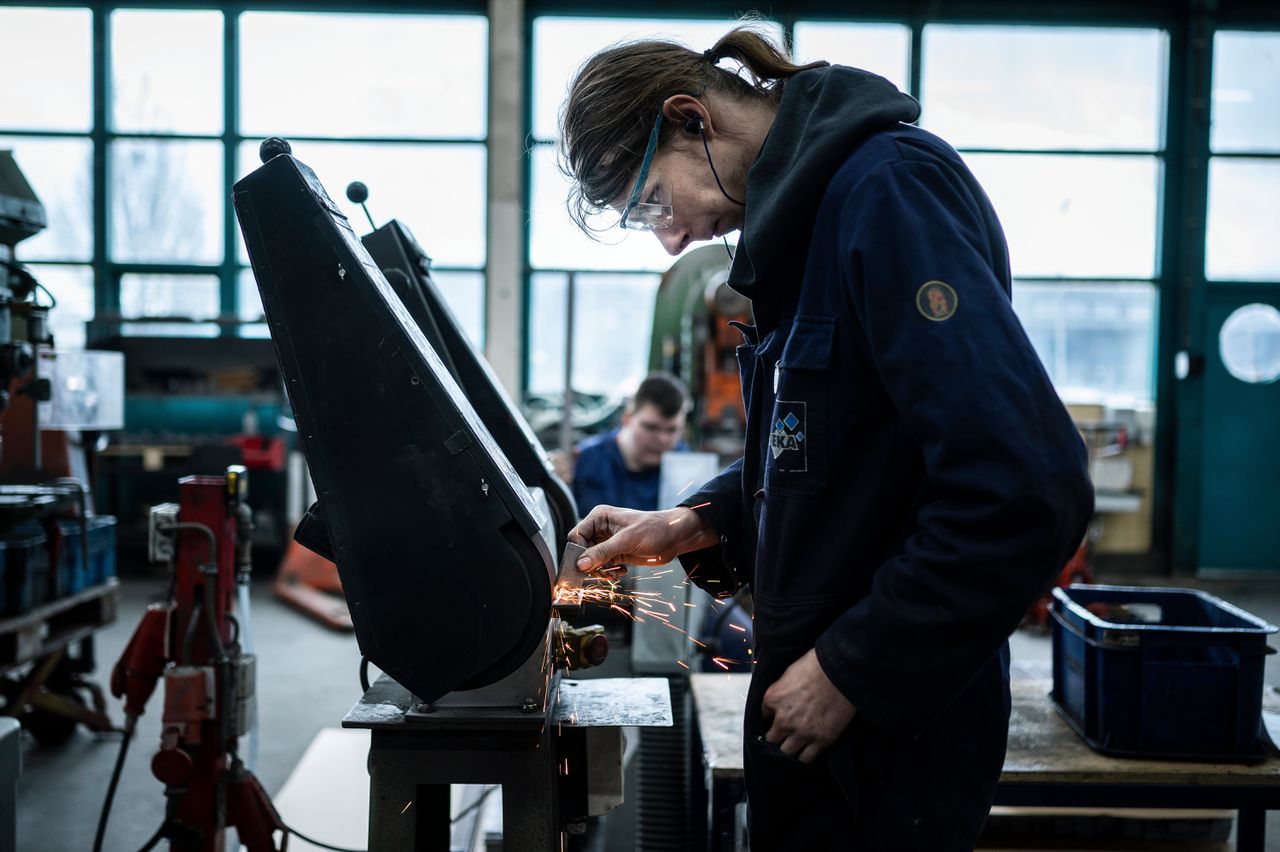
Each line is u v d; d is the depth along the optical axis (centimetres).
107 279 620
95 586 310
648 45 103
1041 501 73
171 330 623
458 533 93
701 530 122
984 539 75
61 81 613
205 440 573
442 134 623
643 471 306
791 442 91
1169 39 614
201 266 623
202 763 173
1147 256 627
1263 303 618
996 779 98
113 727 316
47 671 295
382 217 623
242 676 176
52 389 275
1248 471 625
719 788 150
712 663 238
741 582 127
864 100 93
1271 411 621
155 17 613
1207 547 629
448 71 621
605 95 100
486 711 100
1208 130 614
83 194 618
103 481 598
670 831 201
